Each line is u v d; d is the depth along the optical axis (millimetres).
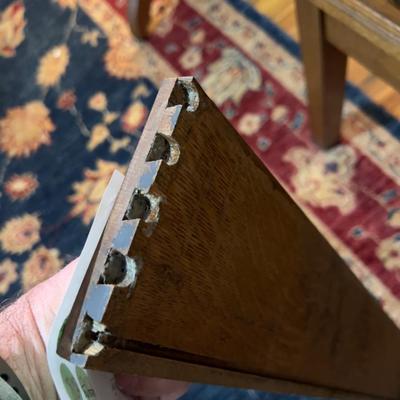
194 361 304
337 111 843
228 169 300
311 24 664
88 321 239
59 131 1128
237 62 1024
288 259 386
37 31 1236
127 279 245
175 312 277
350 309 517
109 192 348
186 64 1065
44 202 1079
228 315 323
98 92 1125
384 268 831
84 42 1177
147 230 250
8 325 482
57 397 458
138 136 1064
